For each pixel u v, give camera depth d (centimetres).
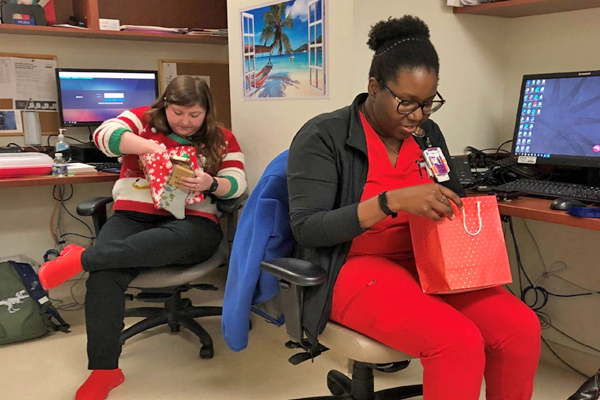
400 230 143
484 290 137
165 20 312
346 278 134
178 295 236
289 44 207
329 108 195
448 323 118
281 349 225
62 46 287
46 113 288
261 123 228
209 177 207
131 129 214
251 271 151
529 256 223
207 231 208
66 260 185
